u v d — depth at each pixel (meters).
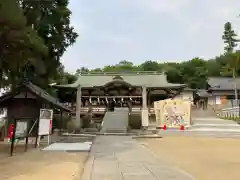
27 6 13.84
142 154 11.73
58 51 29.31
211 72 72.00
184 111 27.81
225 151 13.71
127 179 6.78
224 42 69.31
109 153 12.05
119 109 40.19
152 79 47.16
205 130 26.23
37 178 6.92
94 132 27.41
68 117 32.50
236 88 53.69
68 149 13.27
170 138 21.66
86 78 48.03
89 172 7.68
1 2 9.49
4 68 13.34
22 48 11.56
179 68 75.06
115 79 43.03
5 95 16.56
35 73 26.30
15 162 9.39
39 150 12.90
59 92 43.72
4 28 10.09
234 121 35.00
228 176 7.48
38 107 17.23
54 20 23.48
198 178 7.21
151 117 38.12
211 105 52.59
